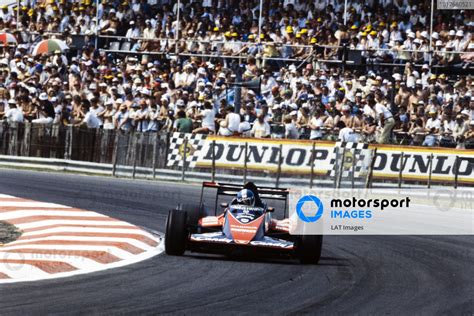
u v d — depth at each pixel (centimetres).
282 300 3384
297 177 8325
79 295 3288
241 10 11044
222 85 9638
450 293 3703
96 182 7944
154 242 4822
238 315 3070
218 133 8694
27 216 5597
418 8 10375
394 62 9969
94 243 4516
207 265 4134
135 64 10600
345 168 8156
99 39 11162
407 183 8069
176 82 10069
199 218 4625
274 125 8794
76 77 10312
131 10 11638
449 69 9856
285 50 10250
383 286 3806
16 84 10050
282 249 4222
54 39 10912
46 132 9081
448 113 8625
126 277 3725
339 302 3400
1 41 11319
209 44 10644
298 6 10850
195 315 3038
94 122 9256
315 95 9188
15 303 3091
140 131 9044
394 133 8569
